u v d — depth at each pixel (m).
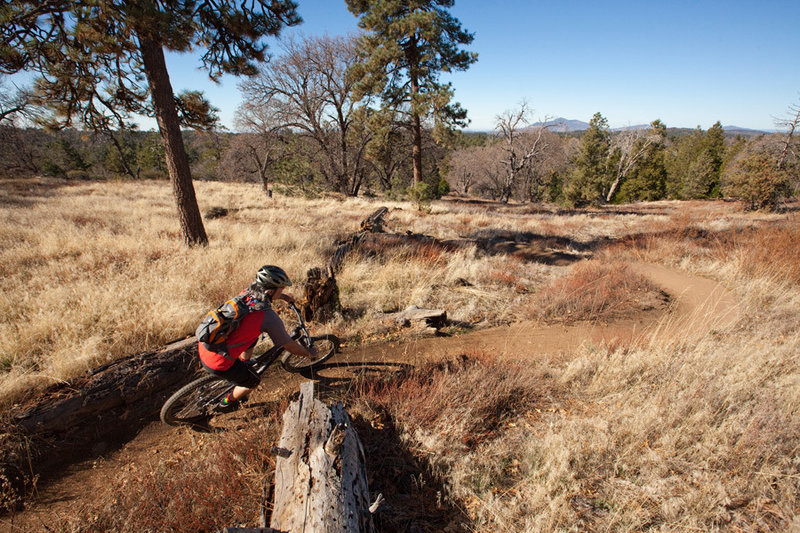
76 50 7.44
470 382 4.11
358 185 38.44
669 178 63.78
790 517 2.53
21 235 10.43
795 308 6.80
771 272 8.89
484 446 3.42
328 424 2.87
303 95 32.78
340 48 31.39
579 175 48.81
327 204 23.34
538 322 6.75
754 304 7.28
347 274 8.09
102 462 3.39
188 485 2.84
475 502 2.83
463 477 3.00
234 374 3.35
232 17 8.13
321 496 2.30
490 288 8.33
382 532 2.60
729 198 43.75
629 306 7.51
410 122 28.39
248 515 2.71
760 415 3.27
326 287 6.07
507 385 4.14
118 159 61.47
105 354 4.57
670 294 8.42
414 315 6.30
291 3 9.09
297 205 22.12
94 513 2.75
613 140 57.44
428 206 22.23
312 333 5.83
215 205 19.61
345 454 2.63
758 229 14.46
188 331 5.39
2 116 31.41
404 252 9.71
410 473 3.13
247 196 24.73
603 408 3.94
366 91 25.39
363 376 4.62
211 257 8.16
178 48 7.23
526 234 16.92
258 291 3.24
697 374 4.20
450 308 7.18
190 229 9.33
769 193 26.41
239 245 9.90
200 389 3.77
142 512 2.66
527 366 4.71
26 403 3.65
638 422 3.46
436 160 45.78
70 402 3.67
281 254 9.14
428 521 2.69
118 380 4.02
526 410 3.97
